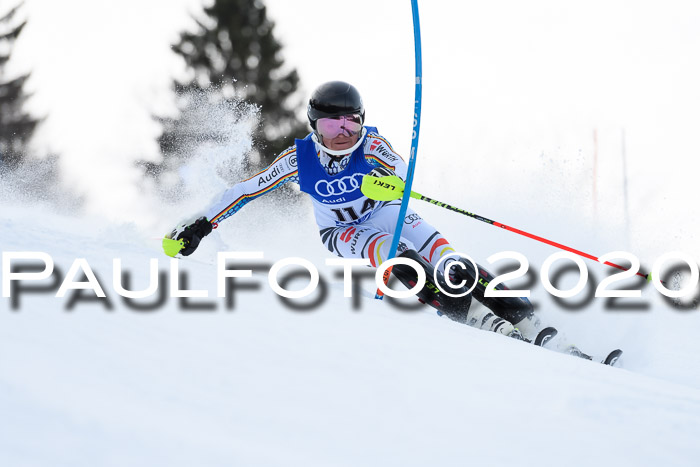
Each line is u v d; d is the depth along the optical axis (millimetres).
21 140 93500
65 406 5445
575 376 8891
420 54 13539
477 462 6051
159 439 5289
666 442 7098
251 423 6000
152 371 6625
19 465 4621
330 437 6027
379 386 7301
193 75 77000
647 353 14250
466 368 8383
